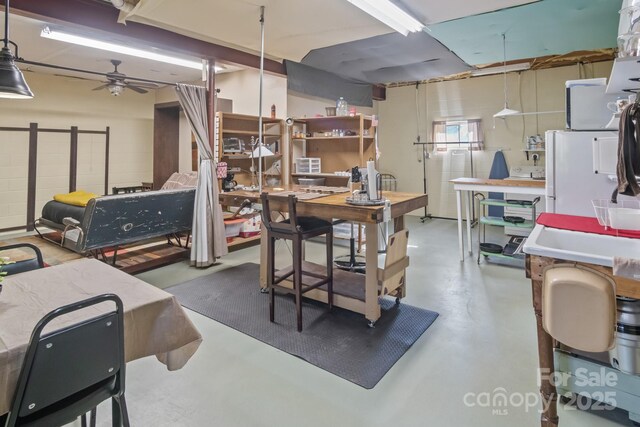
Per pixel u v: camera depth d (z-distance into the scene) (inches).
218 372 89.4
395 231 123.5
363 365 91.6
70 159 268.2
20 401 44.6
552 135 117.1
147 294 65.4
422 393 80.9
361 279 130.9
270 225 112.4
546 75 258.4
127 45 173.0
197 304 129.1
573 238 75.5
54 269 77.7
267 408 76.5
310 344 101.9
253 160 223.5
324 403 78.0
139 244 204.2
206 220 171.5
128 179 300.2
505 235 237.6
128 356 59.8
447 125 300.5
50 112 257.0
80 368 49.7
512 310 123.3
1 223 240.7
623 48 79.7
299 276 107.9
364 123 220.1
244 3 117.6
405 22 139.7
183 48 170.9
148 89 305.3
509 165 275.4
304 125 243.1
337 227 217.0
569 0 137.4
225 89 253.9
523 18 155.4
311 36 148.0
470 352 97.3
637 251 70.2
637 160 69.6
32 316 56.2
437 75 263.3
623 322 68.5
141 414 74.7
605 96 111.5
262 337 106.0
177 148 293.0
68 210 181.6
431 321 115.4
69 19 135.3
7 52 99.9
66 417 50.6
